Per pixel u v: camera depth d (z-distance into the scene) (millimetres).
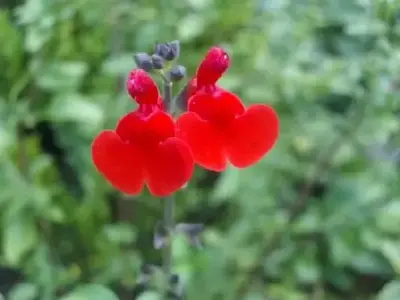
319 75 176
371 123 174
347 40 184
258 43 178
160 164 101
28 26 176
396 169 199
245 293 188
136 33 189
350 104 203
